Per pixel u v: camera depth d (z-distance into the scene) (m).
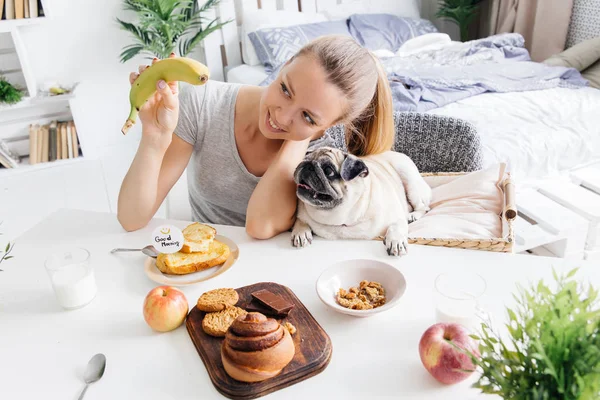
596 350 0.58
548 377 0.63
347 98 1.12
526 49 3.67
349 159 1.18
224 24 3.34
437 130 1.74
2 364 0.90
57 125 3.46
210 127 1.42
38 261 1.20
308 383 0.84
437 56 3.30
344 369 0.86
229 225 1.46
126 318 1.01
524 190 2.21
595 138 2.45
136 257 1.21
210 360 0.87
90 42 3.47
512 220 1.33
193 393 0.83
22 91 3.33
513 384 0.65
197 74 1.08
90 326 0.99
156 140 1.24
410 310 0.99
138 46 3.41
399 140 1.77
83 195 3.08
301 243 1.23
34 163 3.40
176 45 3.66
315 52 1.09
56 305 1.05
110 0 3.42
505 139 2.34
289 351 0.83
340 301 1.00
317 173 1.15
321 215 1.22
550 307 0.65
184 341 0.94
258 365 0.81
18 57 3.23
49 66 3.42
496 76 2.96
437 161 1.77
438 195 1.60
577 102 2.67
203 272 1.14
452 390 0.81
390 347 0.90
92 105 3.63
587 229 1.97
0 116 3.34
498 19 4.15
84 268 1.06
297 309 0.98
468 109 2.63
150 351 0.92
